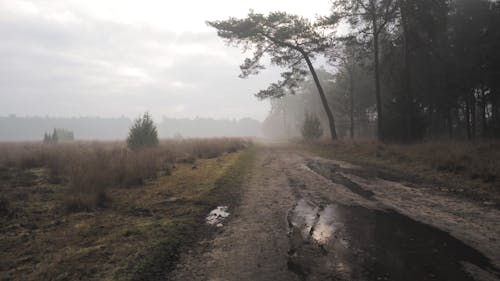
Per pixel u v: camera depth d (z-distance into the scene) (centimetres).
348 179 933
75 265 376
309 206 646
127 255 405
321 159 1462
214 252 423
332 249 422
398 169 1086
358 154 1520
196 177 942
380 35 2128
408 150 1343
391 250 415
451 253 404
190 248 438
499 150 1125
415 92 2309
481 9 2305
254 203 678
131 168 905
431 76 2331
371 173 1035
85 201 616
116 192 757
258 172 1096
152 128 1730
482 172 824
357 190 782
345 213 589
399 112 1970
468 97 2478
